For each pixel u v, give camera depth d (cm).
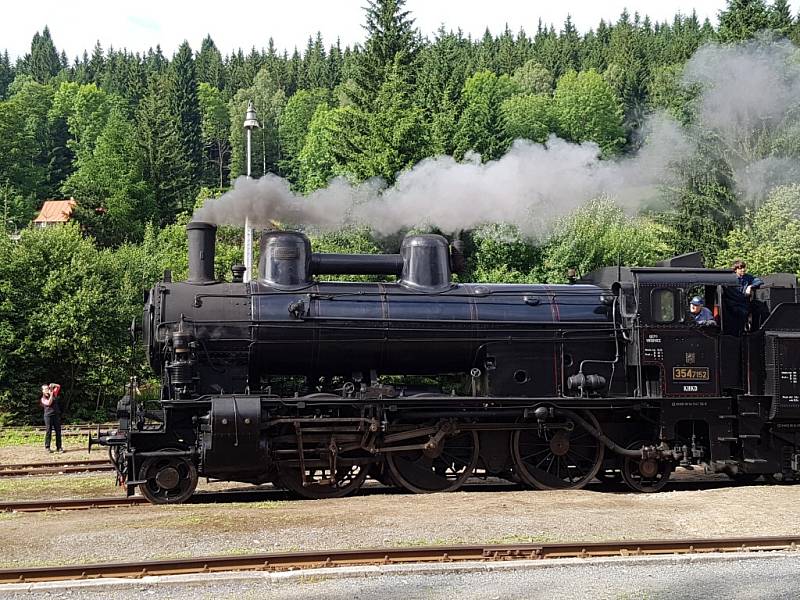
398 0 4616
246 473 1292
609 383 1460
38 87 10338
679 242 3809
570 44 9525
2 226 3077
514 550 880
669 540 922
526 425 1407
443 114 3662
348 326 1377
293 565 836
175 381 1283
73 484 1493
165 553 897
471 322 1417
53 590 767
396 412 1367
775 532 1016
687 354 1441
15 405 2839
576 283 1617
